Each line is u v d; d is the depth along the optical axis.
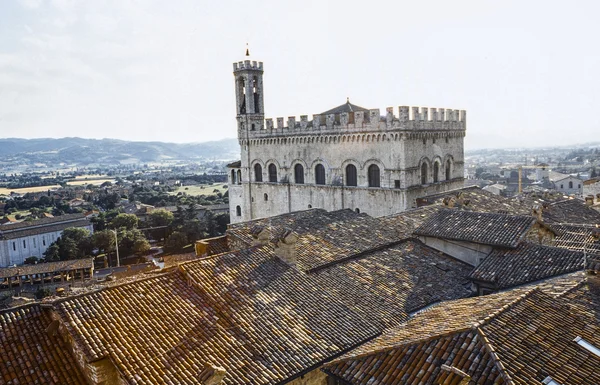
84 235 120.12
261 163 81.75
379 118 64.50
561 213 53.38
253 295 24.83
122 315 21.03
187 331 21.09
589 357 17.19
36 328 20.81
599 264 24.34
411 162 63.62
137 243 112.56
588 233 37.22
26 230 140.38
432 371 16.52
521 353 16.53
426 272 32.75
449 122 71.06
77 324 19.72
